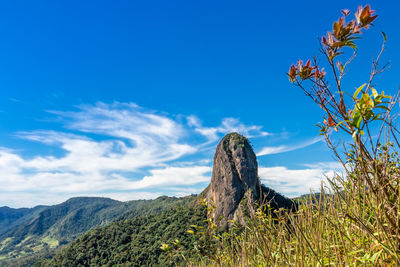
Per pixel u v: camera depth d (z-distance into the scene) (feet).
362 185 5.33
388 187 4.64
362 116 4.28
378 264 4.90
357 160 5.01
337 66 4.73
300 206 7.61
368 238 5.34
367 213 5.48
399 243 4.29
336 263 5.65
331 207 6.54
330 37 4.56
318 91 5.01
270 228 7.47
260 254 7.43
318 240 6.36
